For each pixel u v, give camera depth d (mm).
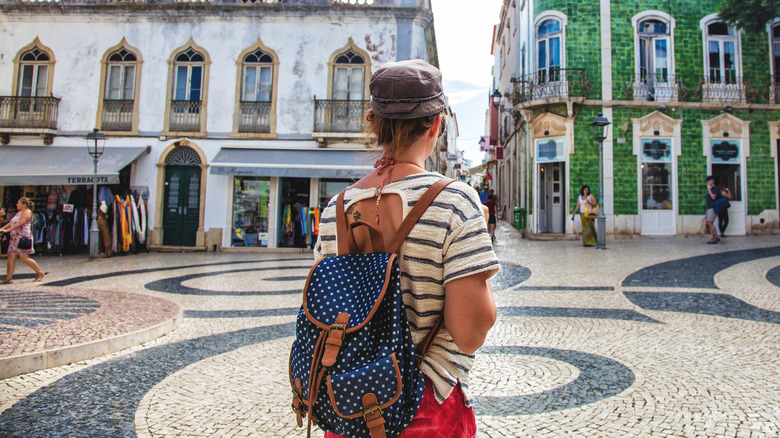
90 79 17109
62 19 17203
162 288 8531
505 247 14453
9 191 16438
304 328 1108
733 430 2809
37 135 16938
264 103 16844
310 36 16906
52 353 4246
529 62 18156
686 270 8906
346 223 1233
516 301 6750
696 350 4375
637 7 16906
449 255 1085
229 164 15695
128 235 14766
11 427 3047
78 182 14953
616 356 4258
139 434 2926
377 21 16750
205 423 3068
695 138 16844
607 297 6824
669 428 2854
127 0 17250
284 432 2936
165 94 16938
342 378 980
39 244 15305
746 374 3730
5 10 17125
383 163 1261
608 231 16531
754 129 17031
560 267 9844
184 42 17016
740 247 12320
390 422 1009
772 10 15352
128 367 4238
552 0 17062
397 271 1065
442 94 1267
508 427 2930
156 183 16781
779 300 6293
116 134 16859
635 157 16703
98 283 9141
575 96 16391
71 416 3205
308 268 11516
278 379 3885
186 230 16703
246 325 5746
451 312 1073
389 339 1021
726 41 17125
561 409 3174
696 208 16750
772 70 17188
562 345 4629
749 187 16953
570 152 16688
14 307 6328
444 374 1137
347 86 16875
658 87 16859
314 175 15445
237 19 16969
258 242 16688
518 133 20766
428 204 1117
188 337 5234
